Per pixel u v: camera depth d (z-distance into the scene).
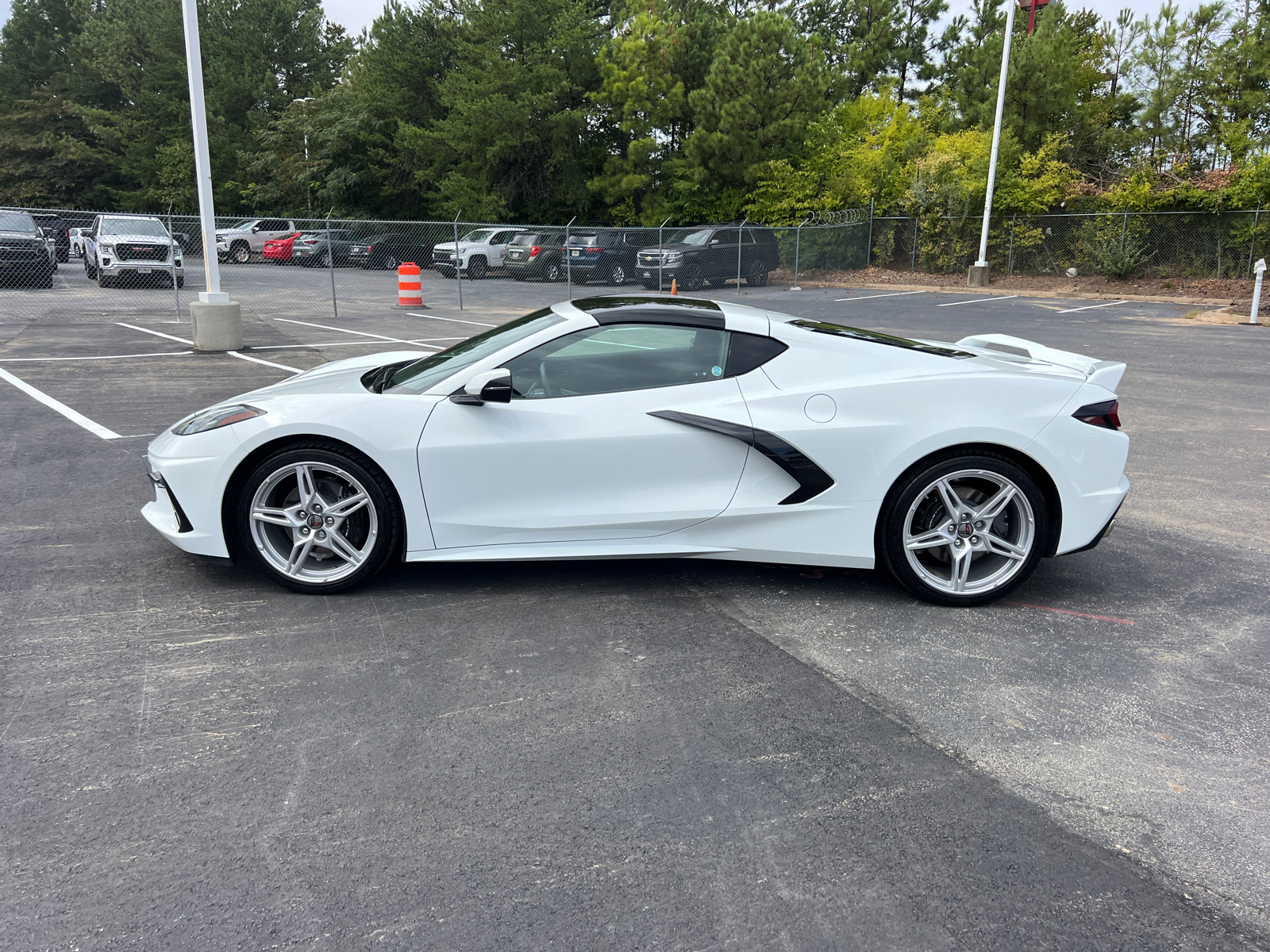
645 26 31.02
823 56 30.70
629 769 2.55
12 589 3.74
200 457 3.60
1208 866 2.19
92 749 2.57
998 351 4.57
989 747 2.72
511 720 2.80
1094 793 2.48
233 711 2.81
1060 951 1.90
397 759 2.56
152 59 46.38
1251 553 4.61
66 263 30.08
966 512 3.77
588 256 23.25
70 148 45.84
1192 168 25.47
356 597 3.75
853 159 29.16
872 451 3.70
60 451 6.09
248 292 21.16
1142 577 4.25
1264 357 12.43
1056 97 27.25
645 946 1.88
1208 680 3.20
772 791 2.46
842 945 1.90
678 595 3.88
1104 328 16.23
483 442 3.64
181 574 3.96
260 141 40.72
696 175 30.31
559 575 4.08
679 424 3.71
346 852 2.16
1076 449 3.73
